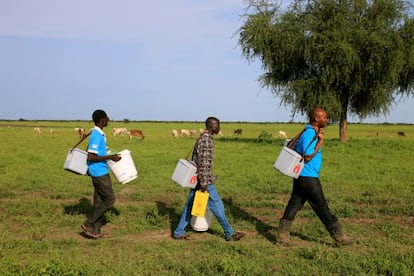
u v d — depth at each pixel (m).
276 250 6.43
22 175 13.27
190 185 6.86
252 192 10.84
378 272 5.47
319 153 6.55
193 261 5.86
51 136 38.84
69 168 6.99
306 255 6.09
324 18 27.61
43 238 6.99
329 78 26.75
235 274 5.30
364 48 26.30
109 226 7.87
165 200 10.04
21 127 72.00
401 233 7.32
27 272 5.09
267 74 30.30
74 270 5.17
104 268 5.49
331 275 5.36
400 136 56.06
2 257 5.91
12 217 8.33
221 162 17.28
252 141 32.41
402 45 26.11
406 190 10.95
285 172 6.48
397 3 26.86
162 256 6.06
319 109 6.64
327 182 12.29
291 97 28.55
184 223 7.02
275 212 8.96
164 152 21.73
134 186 11.73
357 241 6.77
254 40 28.50
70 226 7.79
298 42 27.62
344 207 8.93
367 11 27.38
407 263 5.67
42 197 10.39
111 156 7.04
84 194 10.66
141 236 7.25
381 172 14.60
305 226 7.72
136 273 5.31
